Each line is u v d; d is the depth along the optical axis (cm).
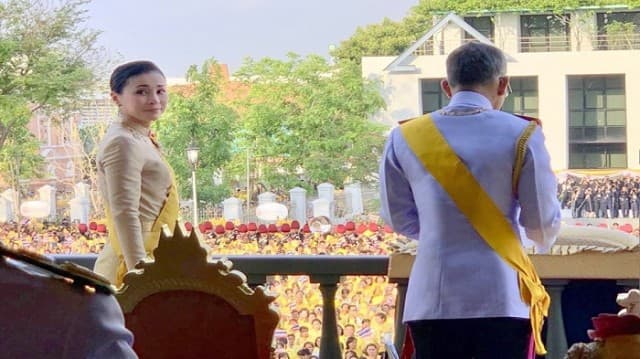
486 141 326
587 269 373
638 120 3519
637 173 2694
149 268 279
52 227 2188
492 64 337
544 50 3600
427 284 325
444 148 328
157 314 279
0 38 3150
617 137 3534
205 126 3141
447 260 323
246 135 3303
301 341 705
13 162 3269
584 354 243
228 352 279
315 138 3294
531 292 321
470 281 320
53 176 3312
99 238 1817
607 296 386
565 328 389
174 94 3194
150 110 400
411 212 345
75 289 180
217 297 279
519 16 3628
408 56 3428
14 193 3256
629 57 3531
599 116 3553
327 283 405
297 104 3344
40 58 3203
